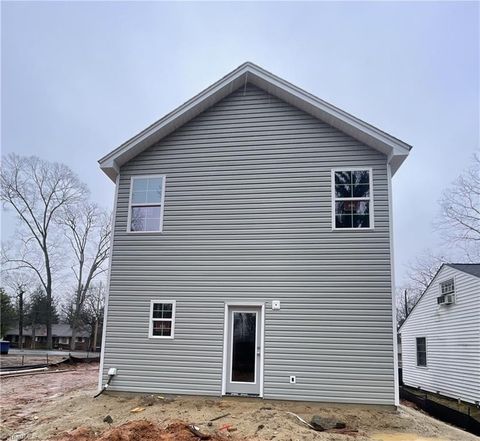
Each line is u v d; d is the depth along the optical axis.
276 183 10.05
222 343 9.45
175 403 8.91
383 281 9.17
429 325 17.98
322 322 9.16
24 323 45.66
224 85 10.29
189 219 10.24
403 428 7.62
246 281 9.66
